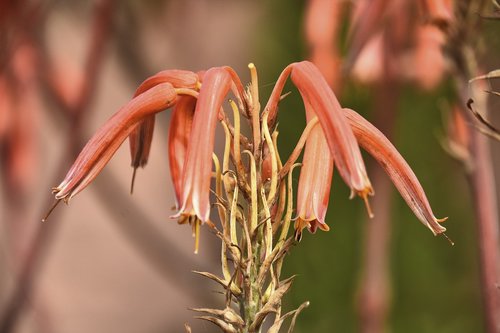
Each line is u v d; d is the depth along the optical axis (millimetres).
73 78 728
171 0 880
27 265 778
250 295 449
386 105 739
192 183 436
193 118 441
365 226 799
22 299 785
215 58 913
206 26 910
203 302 922
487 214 615
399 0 694
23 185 713
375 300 781
